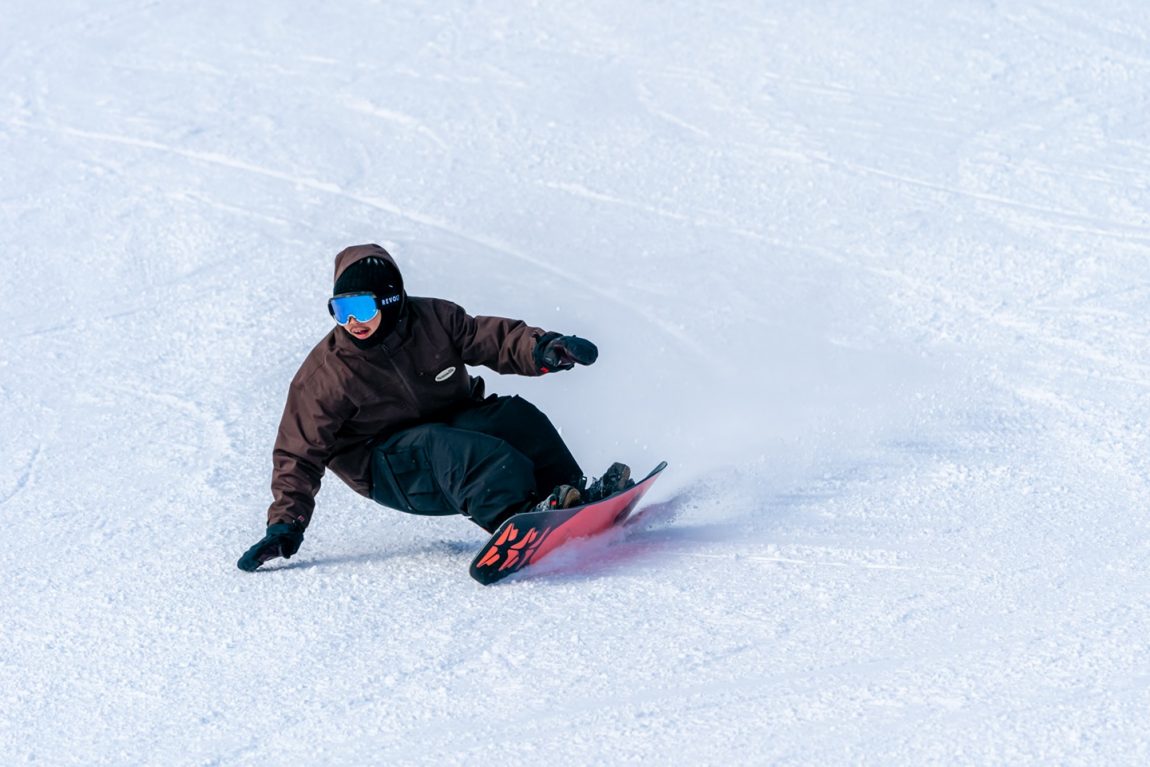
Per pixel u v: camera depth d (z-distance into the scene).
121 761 9.85
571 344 12.50
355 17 37.56
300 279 24.16
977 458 15.52
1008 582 11.83
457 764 9.45
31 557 14.32
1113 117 28.94
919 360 19.64
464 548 13.95
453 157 29.09
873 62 32.28
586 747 9.51
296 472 13.05
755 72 32.16
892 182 26.52
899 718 9.51
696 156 28.23
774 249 24.34
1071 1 35.06
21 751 10.08
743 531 13.66
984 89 30.64
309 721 10.20
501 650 11.08
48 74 35.16
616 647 10.98
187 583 13.17
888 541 13.05
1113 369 18.61
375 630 11.68
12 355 21.58
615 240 25.19
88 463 17.45
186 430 18.45
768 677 10.28
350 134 30.55
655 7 36.31
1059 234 23.84
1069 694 9.61
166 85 34.03
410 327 12.79
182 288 24.08
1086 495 14.12
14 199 28.14
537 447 13.14
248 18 38.03
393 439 13.14
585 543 13.26
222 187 28.34
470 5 37.66
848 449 16.23
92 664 11.48
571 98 31.47
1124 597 11.31
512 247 25.19
